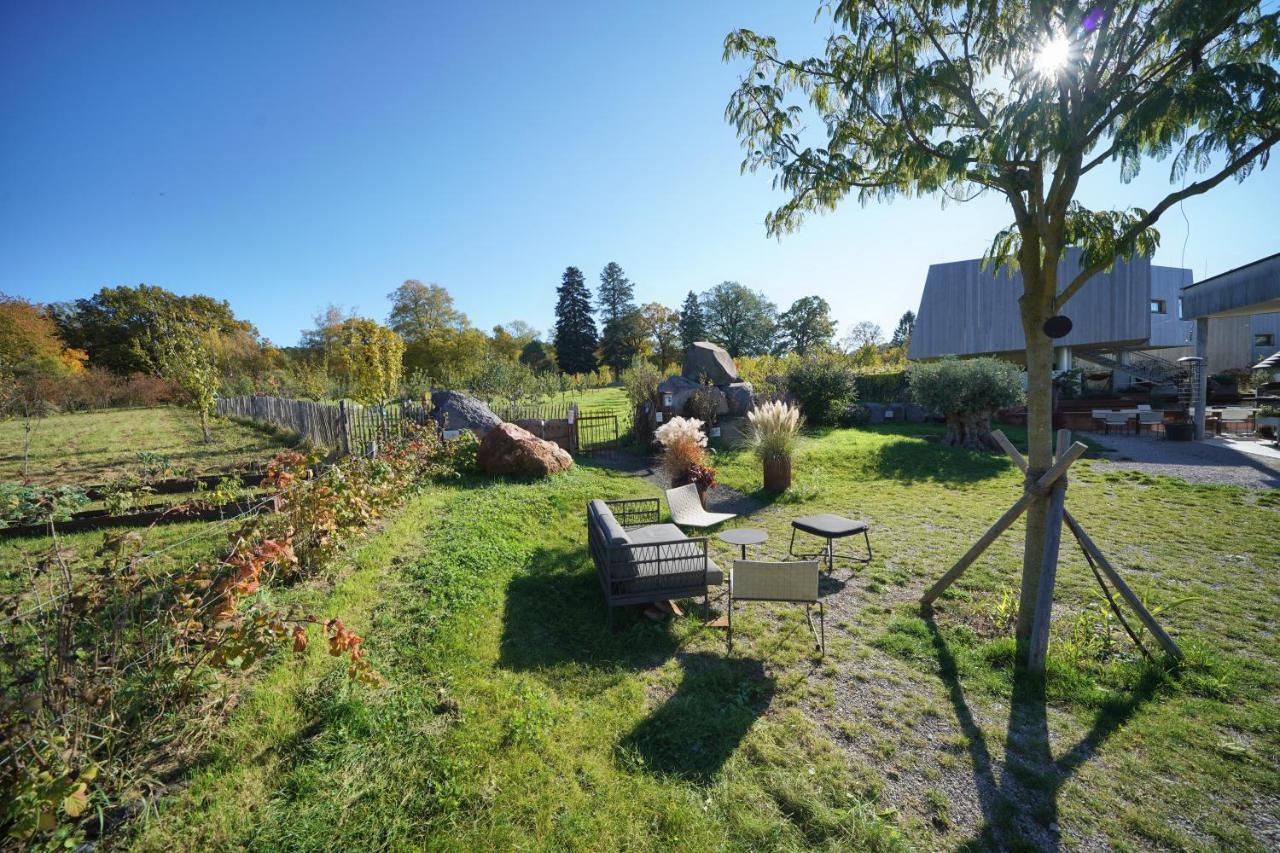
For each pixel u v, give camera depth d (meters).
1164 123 3.39
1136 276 21.33
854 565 5.82
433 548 5.46
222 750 2.56
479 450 9.61
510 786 2.51
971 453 11.82
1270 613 4.35
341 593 4.25
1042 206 3.92
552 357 66.06
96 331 41.47
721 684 3.55
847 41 4.26
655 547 4.80
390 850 2.14
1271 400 17.28
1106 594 3.87
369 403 15.03
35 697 1.91
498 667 3.57
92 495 7.12
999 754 2.88
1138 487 8.75
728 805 2.50
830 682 3.60
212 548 5.00
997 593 4.93
